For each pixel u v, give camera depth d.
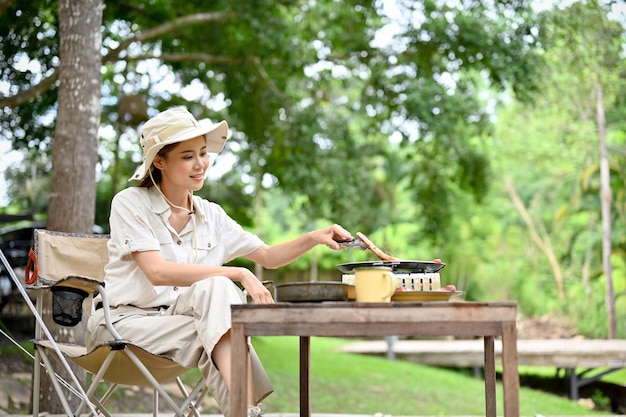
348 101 11.71
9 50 6.69
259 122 9.01
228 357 2.12
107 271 2.54
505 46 8.01
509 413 1.79
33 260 2.76
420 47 8.31
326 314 1.87
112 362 2.41
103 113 10.49
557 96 12.69
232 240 2.71
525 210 17.31
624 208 13.27
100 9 4.73
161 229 2.49
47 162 11.99
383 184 14.88
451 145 10.44
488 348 2.42
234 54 8.25
